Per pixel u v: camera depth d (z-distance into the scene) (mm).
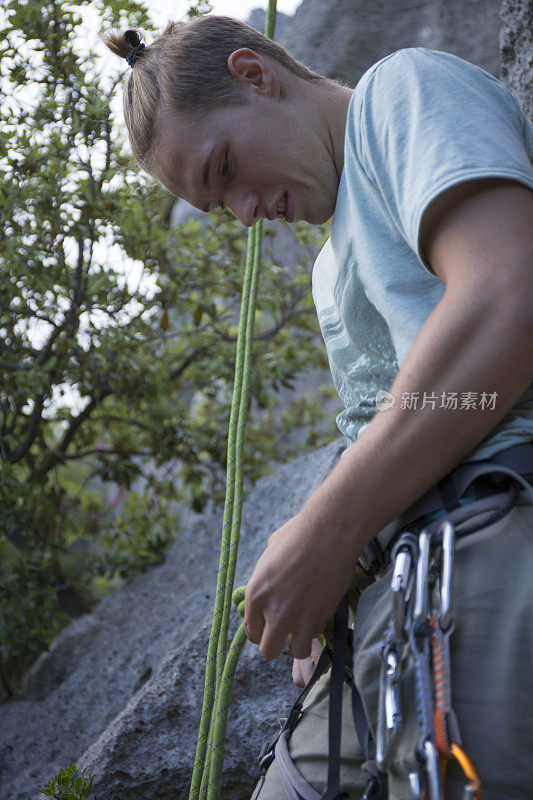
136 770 1924
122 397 3258
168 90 1174
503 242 896
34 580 3057
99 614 3004
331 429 4066
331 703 1100
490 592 918
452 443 926
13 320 2906
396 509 963
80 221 2699
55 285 2842
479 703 892
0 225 2637
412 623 899
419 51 1094
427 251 973
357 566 1116
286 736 1271
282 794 1200
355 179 1103
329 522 978
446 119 976
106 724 2377
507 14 1977
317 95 1206
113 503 4266
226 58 1177
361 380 1211
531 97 1959
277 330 3492
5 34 2545
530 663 882
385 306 1054
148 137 1223
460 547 952
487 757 879
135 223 2824
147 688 2094
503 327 879
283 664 2064
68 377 3082
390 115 1031
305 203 1217
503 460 967
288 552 1006
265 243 4473
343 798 1121
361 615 1041
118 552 3320
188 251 3199
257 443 3846
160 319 3365
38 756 2373
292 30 4988
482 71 1114
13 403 3178
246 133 1166
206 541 3170
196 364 3551
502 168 918
